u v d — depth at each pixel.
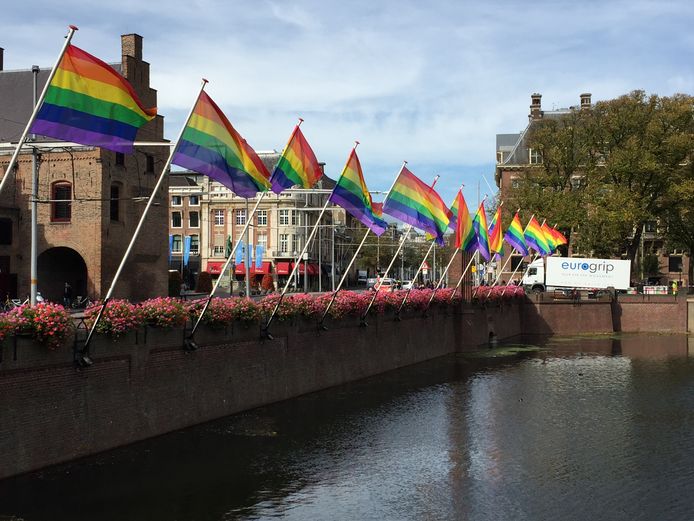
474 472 22.00
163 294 49.03
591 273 68.75
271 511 18.11
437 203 37.59
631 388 36.72
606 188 68.81
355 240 118.19
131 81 45.84
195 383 24.61
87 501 17.73
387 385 35.81
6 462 17.53
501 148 115.19
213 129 21.44
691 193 65.62
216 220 96.31
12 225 44.25
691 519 18.38
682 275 98.06
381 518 17.95
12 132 45.56
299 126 26.33
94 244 43.22
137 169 46.38
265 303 28.94
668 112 66.88
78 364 19.53
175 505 18.02
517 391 35.44
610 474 22.08
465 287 52.06
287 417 27.48
